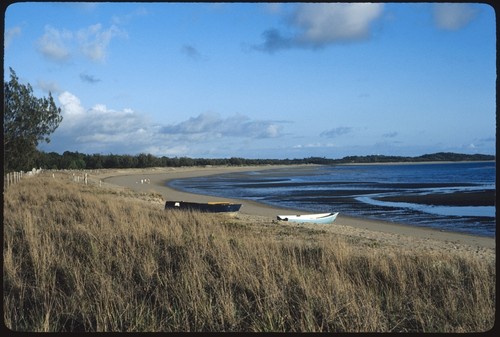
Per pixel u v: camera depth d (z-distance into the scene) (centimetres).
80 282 604
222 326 504
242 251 768
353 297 544
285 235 1364
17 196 1883
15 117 2280
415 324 532
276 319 515
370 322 505
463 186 4806
